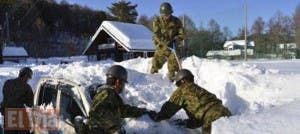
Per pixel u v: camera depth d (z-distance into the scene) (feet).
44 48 248.93
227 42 234.79
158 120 16.33
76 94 16.74
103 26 134.92
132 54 133.08
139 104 20.26
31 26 258.98
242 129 12.64
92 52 147.23
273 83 22.82
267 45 205.36
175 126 16.96
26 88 20.97
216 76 25.81
